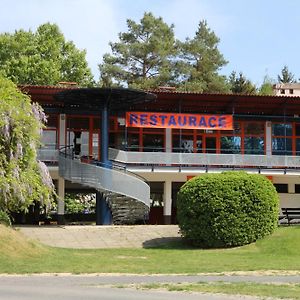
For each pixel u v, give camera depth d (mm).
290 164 37531
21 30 58562
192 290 12797
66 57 60312
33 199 23031
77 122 37781
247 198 23656
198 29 76375
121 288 13195
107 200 31719
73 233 26766
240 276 15688
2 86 22656
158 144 39125
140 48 67000
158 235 26594
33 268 16859
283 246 22391
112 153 35312
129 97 32094
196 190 23875
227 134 39875
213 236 23438
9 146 21641
